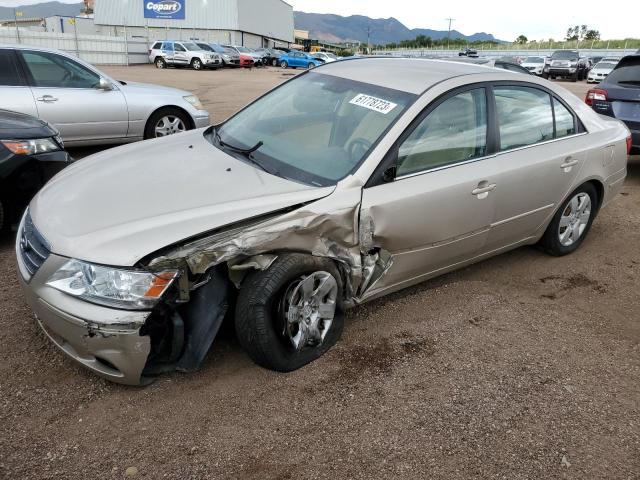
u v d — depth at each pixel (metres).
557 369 3.12
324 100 3.65
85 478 2.23
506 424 2.67
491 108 3.69
